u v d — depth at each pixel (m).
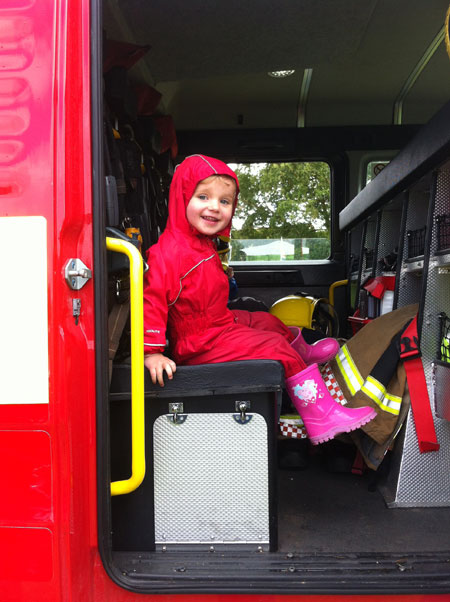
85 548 1.24
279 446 2.15
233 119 3.55
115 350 1.40
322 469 2.17
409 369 1.80
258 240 3.58
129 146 2.14
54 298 1.16
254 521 1.45
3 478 1.18
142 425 1.26
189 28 2.40
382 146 3.55
